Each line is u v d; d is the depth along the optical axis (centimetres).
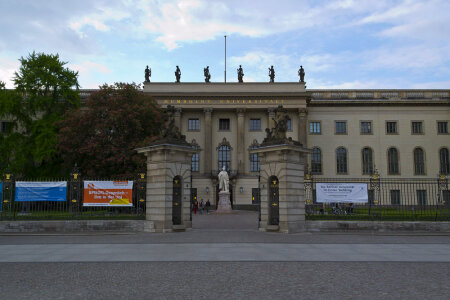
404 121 10025
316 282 1344
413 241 2509
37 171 6825
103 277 1433
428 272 1520
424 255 1934
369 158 9969
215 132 9831
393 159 9944
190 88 9731
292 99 9531
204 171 9469
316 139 9988
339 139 9988
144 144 5662
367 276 1443
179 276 1442
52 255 1953
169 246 2248
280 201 3086
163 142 3128
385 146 9969
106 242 2462
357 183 3269
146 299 1137
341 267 1617
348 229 3092
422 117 10025
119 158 5806
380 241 2505
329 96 10125
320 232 3061
